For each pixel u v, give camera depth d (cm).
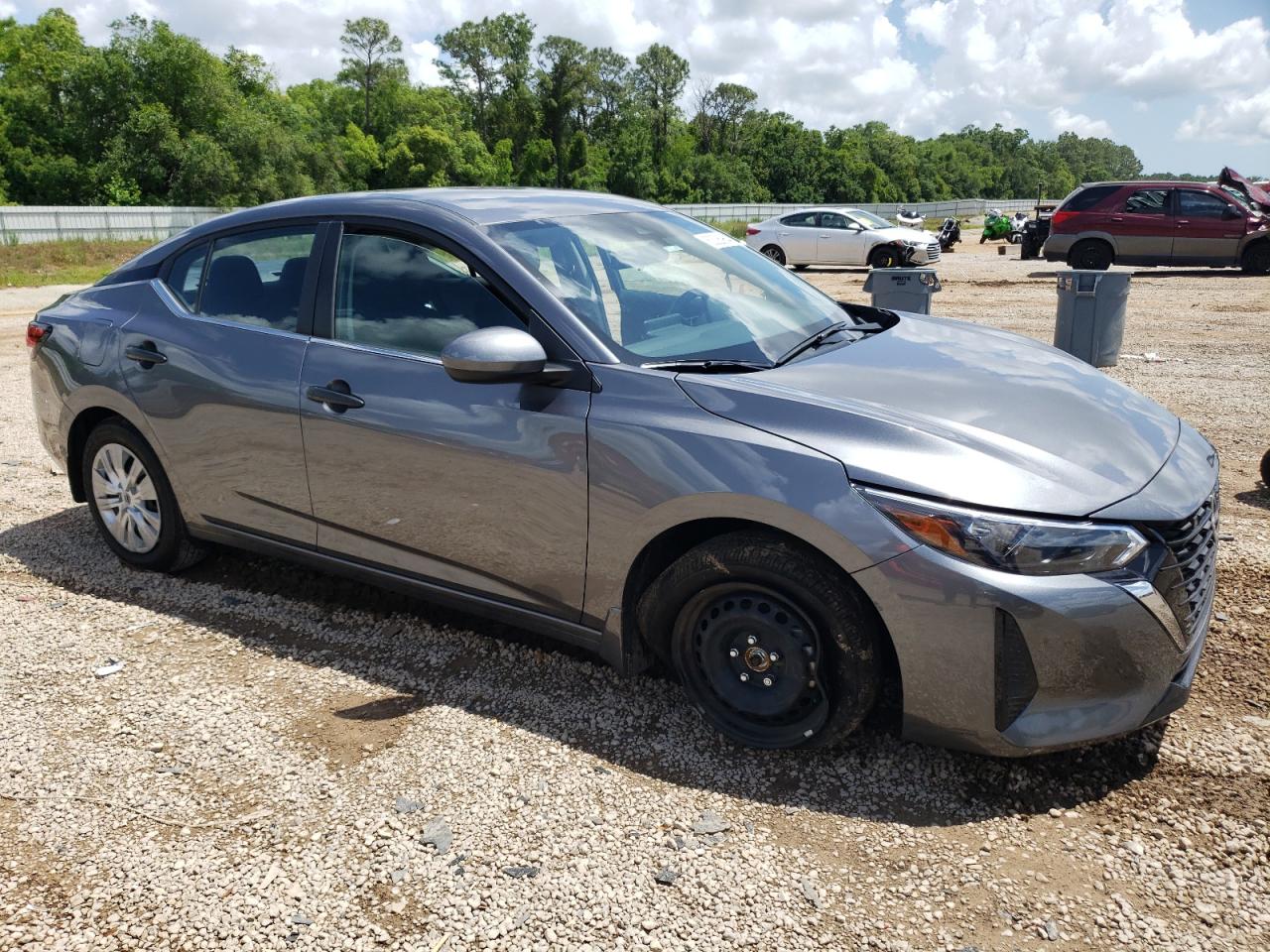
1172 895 233
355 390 340
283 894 241
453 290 330
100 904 239
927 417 274
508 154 11356
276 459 367
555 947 222
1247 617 371
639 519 286
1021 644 248
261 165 7625
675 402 287
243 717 321
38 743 309
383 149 10412
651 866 247
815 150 12988
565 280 324
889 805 269
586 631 312
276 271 377
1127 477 265
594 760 293
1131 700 256
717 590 285
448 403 320
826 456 262
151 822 269
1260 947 216
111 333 414
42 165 7175
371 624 387
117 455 429
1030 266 2206
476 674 346
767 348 325
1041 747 254
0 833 266
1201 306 1339
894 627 257
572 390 301
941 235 2984
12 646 375
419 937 226
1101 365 897
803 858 249
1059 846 251
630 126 12125
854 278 2116
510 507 312
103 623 393
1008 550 246
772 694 284
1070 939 221
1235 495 521
